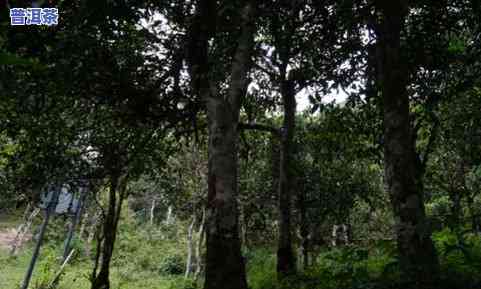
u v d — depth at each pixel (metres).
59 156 10.77
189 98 9.64
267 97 14.01
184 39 9.09
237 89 7.46
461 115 10.48
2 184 11.67
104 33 7.66
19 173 11.05
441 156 15.54
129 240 40.16
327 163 17.83
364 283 6.15
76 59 7.61
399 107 6.78
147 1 8.13
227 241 6.55
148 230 43.91
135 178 13.04
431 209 16.33
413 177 6.53
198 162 22.95
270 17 9.52
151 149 11.89
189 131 10.43
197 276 24.50
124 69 8.79
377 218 26.44
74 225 22.95
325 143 13.62
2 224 44.31
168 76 9.36
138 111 9.73
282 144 12.23
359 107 11.04
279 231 11.79
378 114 11.06
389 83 6.94
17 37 6.00
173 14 9.35
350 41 9.90
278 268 11.49
